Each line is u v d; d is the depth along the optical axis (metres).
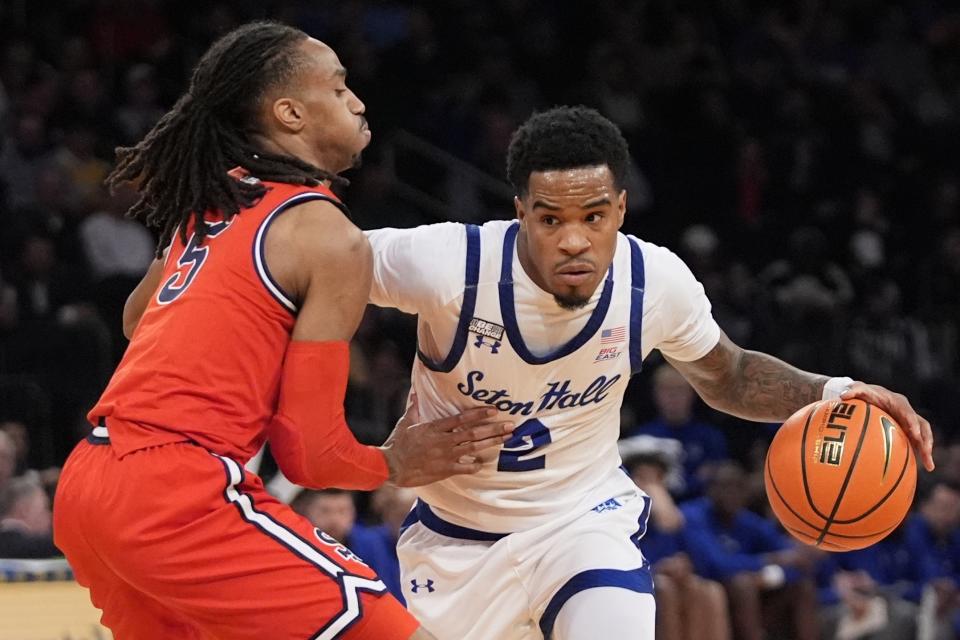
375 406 16.64
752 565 13.72
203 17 22.73
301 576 5.53
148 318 5.85
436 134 23.33
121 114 19.95
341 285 5.75
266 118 6.11
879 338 20.97
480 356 6.57
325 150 6.21
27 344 15.19
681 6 28.12
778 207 25.19
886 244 24.91
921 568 15.10
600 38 26.59
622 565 6.61
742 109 26.25
